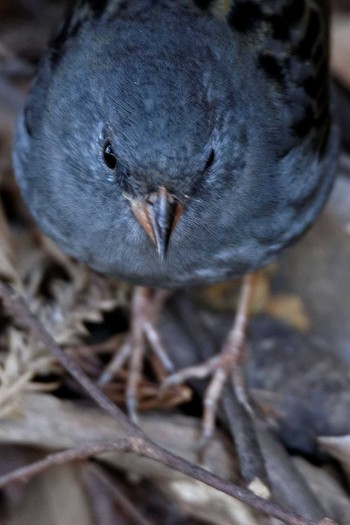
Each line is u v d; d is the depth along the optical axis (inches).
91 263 43.9
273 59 43.5
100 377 44.4
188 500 43.9
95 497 44.0
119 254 43.6
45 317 44.5
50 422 43.8
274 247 43.8
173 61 42.8
